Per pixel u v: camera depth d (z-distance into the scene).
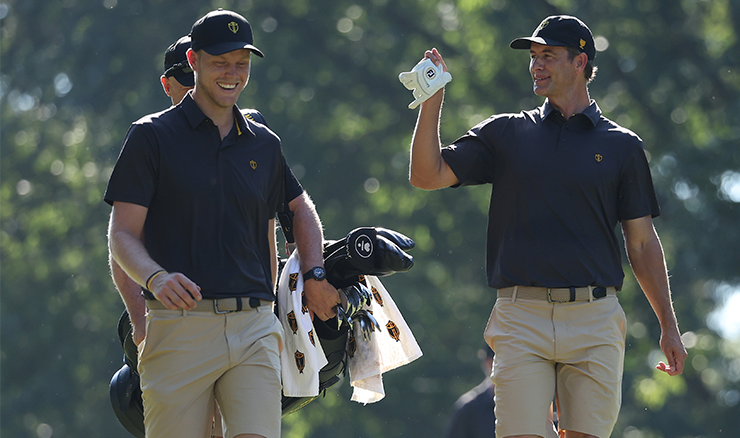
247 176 16.88
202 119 16.66
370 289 19.75
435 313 83.50
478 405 24.30
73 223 88.25
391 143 86.50
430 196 85.94
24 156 88.94
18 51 90.44
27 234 89.69
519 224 17.95
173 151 16.50
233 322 16.59
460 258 86.25
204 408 16.75
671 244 73.56
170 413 16.52
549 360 17.89
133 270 15.76
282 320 18.55
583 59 18.34
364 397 20.39
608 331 17.91
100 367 85.75
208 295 16.47
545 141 18.03
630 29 75.19
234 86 16.77
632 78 75.44
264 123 19.03
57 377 84.69
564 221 17.78
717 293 77.75
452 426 24.41
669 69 74.00
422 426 81.56
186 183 16.47
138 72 85.44
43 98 88.62
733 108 72.62
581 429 17.77
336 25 85.12
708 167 70.12
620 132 18.27
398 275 84.88
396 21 87.12
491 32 76.69
